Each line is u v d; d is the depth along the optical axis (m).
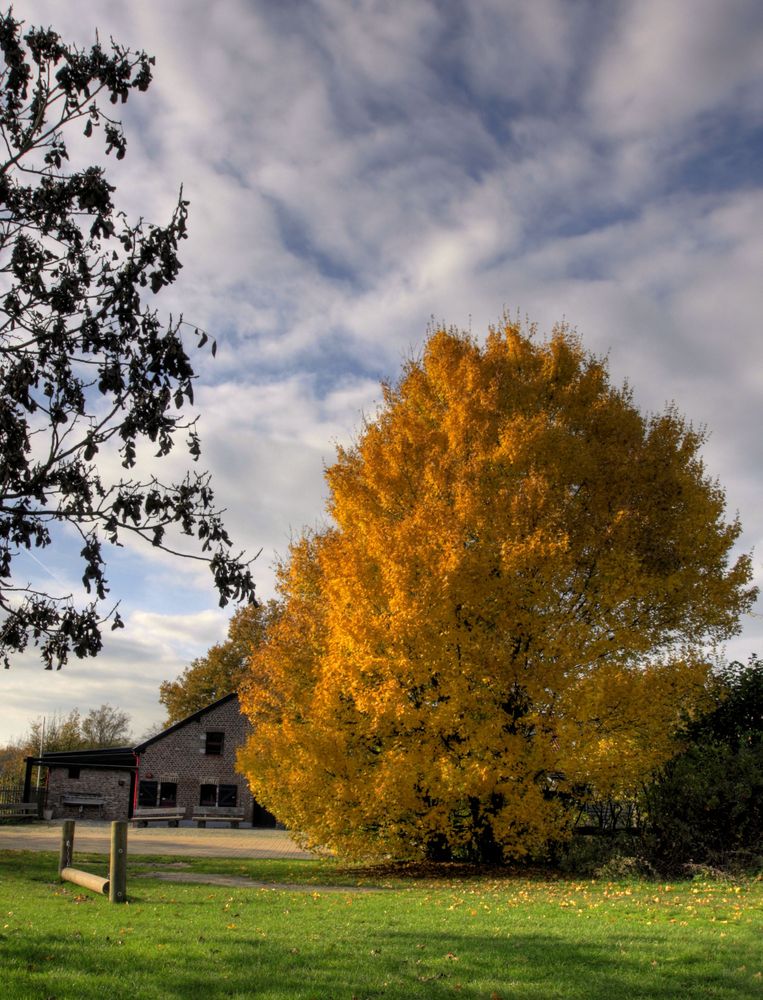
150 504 5.93
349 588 15.12
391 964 6.94
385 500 16.17
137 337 6.34
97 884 11.44
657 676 14.42
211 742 38.00
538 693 14.45
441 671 14.50
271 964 6.87
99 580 5.93
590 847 15.62
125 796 38.00
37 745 68.31
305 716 16.11
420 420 16.97
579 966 6.93
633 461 16.19
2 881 13.42
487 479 15.64
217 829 33.28
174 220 6.58
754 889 12.66
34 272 6.30
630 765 14.35
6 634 6.00
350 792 15.00
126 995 5.86
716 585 15.59
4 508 6.06
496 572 15.06
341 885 13.96
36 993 5.81
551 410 16.92
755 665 18.66
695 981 6.46
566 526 15.24
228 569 6.08
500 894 12.37
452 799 14.77
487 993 6.09
